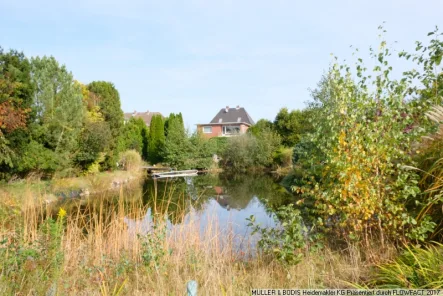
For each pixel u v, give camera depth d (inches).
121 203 217.0
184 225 203.6
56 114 569.6
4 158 416.5
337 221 167.2
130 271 156.3
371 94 158.1
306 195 178.4
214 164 1162.6
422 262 108.3
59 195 452.1
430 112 144.4
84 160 654.5
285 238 150.1
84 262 157.2
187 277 143.3
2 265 127.2
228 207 394.0
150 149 1241.4
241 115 1736.0
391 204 144.9
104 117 840.3
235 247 194.2
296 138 1176.2
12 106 432.1
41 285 117.6
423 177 146.8
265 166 1144.2
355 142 149.3
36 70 588.4
